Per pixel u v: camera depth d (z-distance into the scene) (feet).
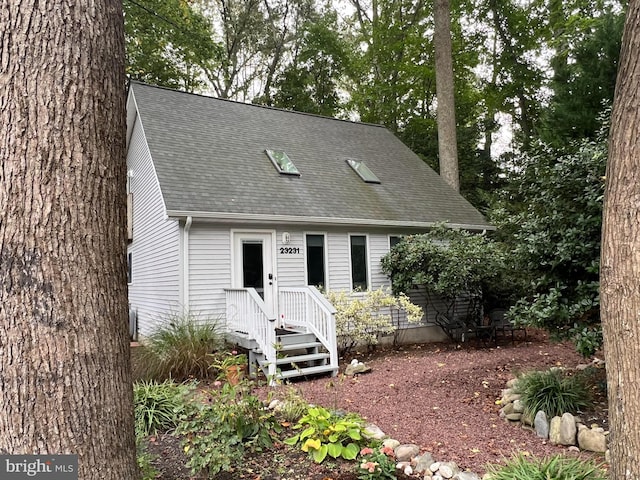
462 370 22.12
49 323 5.65
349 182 35.32
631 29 6.73
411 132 65.00
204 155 30.12
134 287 37.47
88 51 6.30
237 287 26.89
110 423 6.06
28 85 5.86
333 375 23.21
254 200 27.76
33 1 5.97
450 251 30.83
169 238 27.25
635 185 6.40
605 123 16.25
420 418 15.14
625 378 6.38
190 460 10.71
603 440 12.17
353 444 11.39
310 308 25.64
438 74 45.78
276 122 39.60
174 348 21.97
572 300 16.19
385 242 33.96
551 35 56.49
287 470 10.66
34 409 5.53
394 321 33.22
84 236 6.00
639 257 6.29
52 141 5.87
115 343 6.26
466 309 36.91
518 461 10.19
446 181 44.32
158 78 56.85
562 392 14.57
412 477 10.71
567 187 16.02
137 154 35.24
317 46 72.79
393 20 66.23
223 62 61.93
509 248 31.86
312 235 30.60
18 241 5.66
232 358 14.15
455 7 58.18
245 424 11.66
